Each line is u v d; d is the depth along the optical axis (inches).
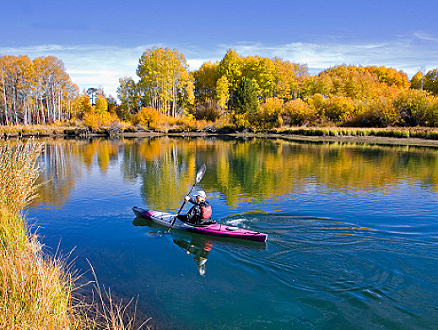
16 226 223.6
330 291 213.0
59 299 162.1
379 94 2465.6
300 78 2775.6
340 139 1466.5
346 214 359.6
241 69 2780.5
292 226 323.9
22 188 267.7
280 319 187.5
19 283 154.6
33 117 2402.8
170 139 1589.6
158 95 2327.8
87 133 1812.3
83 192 482.3
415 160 784.3
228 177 585.0
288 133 1802.4
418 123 1652.3
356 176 587.5
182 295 211.3
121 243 295.0
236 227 307.7
